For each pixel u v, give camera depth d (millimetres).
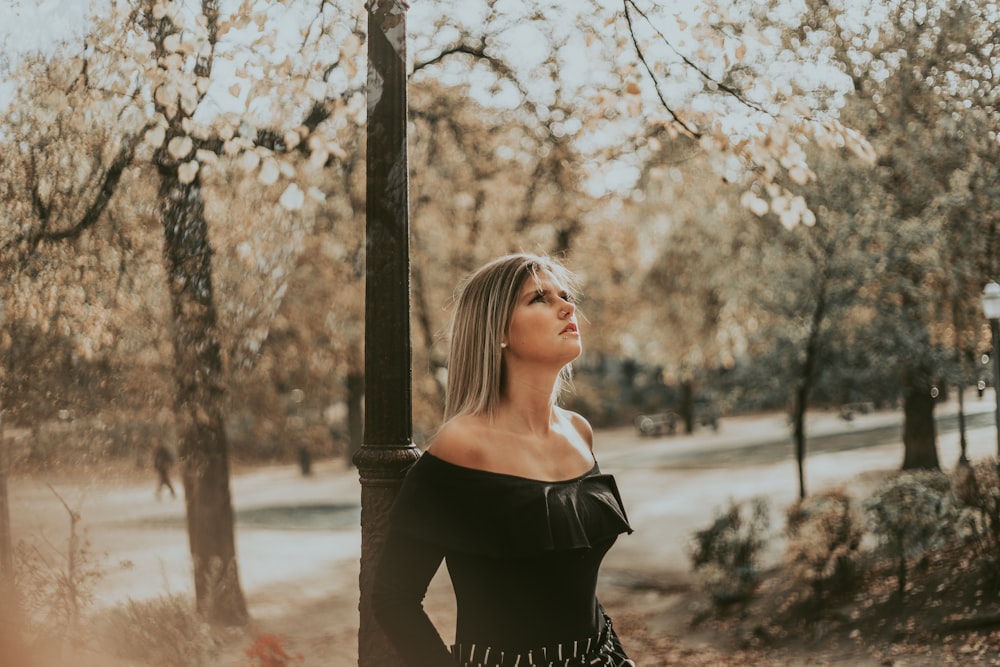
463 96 9344
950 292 9789
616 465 27625
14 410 4906
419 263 13609
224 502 8664
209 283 6684
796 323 13039
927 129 7391
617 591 11672
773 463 22203
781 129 5234
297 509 21922
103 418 5598
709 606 9789
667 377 20859
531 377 1733
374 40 2574
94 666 4406
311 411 25625
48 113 4789
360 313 12703
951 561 8320
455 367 1770
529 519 1594
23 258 4938
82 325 5250
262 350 11117
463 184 12031
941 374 11844
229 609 7746
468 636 1629
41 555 4742
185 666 4926
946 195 8320
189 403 7227
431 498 1590
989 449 13133
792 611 8820
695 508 17047
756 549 10312
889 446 21250
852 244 11203
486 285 1753
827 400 13805
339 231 10828
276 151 5973
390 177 2541
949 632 7277
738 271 14219
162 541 8242
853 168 9867
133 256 5801
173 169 5715
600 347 22453
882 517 8359
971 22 6113
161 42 4766
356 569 13633
